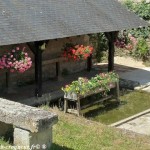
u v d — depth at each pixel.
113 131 10.03
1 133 7.97
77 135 9.34
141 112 12.77
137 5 20.44
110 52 15.32
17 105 7.83
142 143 9.34
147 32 19.92
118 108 13.11
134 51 19.34
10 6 12.55
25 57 11.73
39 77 12.68
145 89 15.16
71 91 11.86
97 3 15.35
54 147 8.12
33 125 7.09
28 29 11.98
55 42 14.90
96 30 13.70
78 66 16.45
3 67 11.53
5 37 11.23
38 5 13.34
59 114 11.09
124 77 16.48
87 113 12.47
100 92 12.86
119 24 14.79
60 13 13.56
